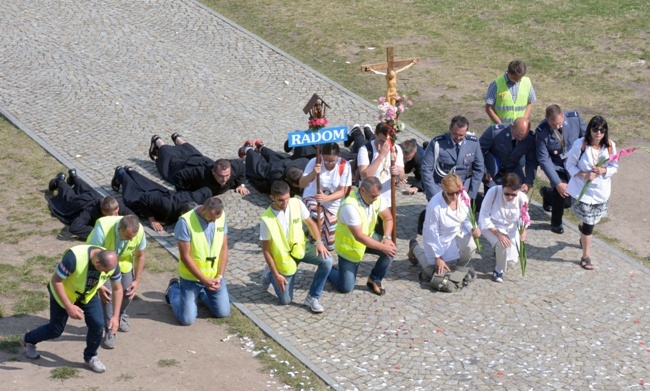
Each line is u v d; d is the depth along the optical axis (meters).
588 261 11.89
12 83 17.08
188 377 9.35
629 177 14.58
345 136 11.39
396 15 21.23
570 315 10.77
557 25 20.48
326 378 9.45
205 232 10.04
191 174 13.09
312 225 10.77
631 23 20.45
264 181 13.36
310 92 17.42
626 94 17.33
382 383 9.40
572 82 17.84
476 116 16.58
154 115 16.12
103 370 9.32
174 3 21.44
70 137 15.19
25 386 9.00
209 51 18.98
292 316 10.61
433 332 10.35
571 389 9.34
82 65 17.98
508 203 11.23
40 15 20.31
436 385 9.38
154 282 11.29
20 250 11.81
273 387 9.29
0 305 10.49
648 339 10.30
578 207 11.70
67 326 10.23
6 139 15.00
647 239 12.92
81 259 8.83
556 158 12.75
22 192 13.36
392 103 11.61
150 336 10.07
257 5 21.75
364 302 10.95
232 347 9.98
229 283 11.30
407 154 12.52
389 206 11.99
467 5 21.70
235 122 15.99
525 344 10.16
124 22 20.20
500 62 18.81
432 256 11.29
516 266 11.91
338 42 19.75
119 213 12.45
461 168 12.34
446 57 19.08
